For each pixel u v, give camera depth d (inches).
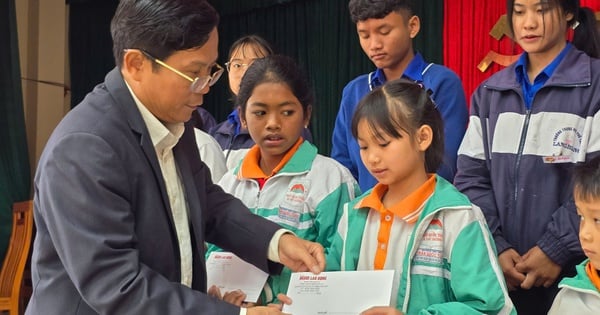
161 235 53.6
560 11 75.4
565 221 69.6
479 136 79.0
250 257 64.0
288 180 74.6
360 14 90.9
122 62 54.1
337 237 67.2
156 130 55.5
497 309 56.8
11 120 219.5
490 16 177.9
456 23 183.9
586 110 73.1
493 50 176.7
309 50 228.7
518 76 78.2
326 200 71.7
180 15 51.8
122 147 52.4
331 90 222.4
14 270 171.3
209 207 65.6
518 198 74.5
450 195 61.8
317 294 59.8
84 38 258.7
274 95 73.4
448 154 84.7
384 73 93.7
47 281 52.1
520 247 74.0
